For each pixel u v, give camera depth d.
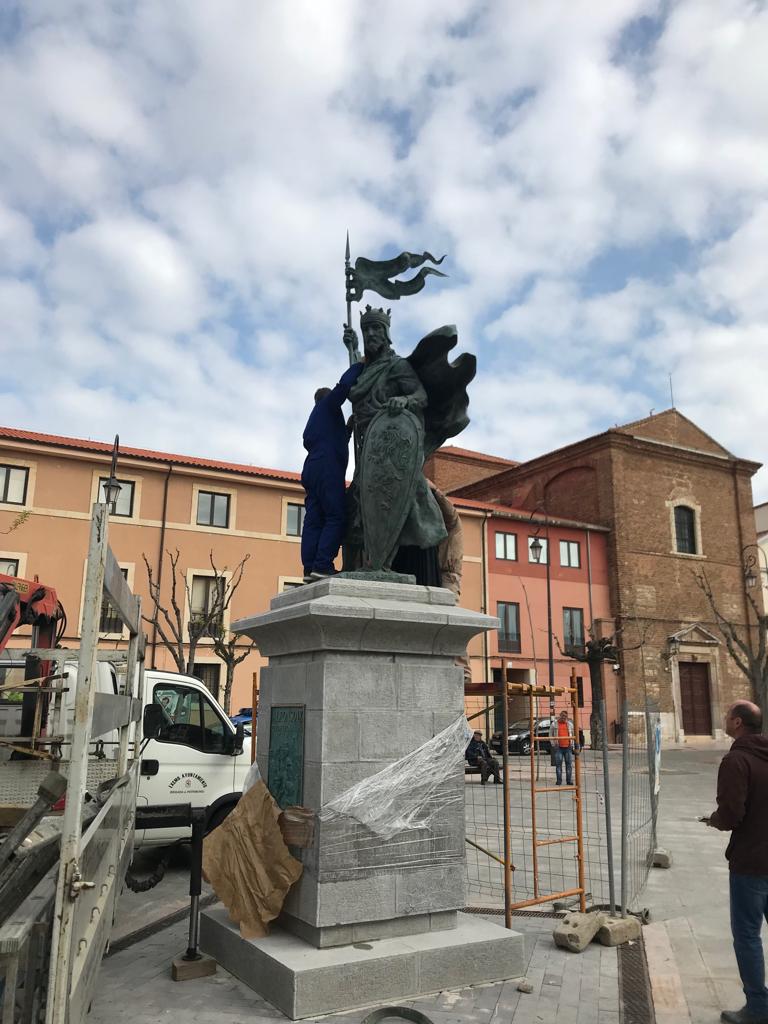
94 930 3.70
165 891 7.89
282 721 5.18
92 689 3.13
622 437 39.56
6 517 26.12
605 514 38.94
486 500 45.22
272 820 4.88
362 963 4.33
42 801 3.17
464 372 5.85
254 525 29.94
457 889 4.92
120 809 5.29
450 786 5.01
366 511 5.55
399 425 5.58
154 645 25.05
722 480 42.97
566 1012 4.36
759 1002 4.27
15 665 7.33
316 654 4.96
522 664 35.00
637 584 38.47
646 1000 4.59
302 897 4.66
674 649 38.41
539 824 11.70
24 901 3.18
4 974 2.76
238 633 5.86
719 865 8.95
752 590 41.88
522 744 24.45
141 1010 4.28
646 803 7.96
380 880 4.69
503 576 35.62
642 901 7.14
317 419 6.08
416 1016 4.20
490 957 4.75
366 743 4.80
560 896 6.16
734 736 4.65
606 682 36.66
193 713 9.49
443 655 5.16
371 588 5.12
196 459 29.81
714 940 5.91
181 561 28.52
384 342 6.07
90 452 27.42
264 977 4.44
